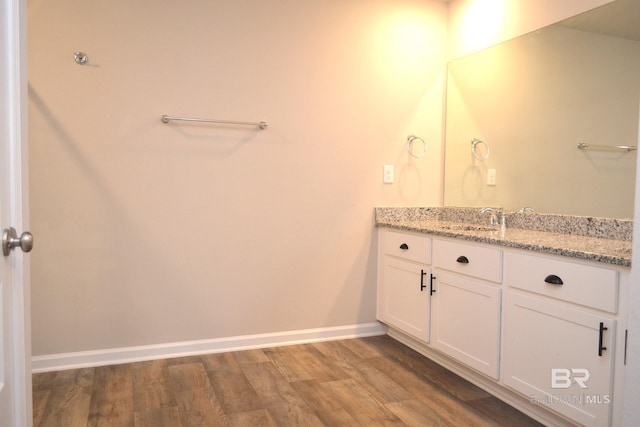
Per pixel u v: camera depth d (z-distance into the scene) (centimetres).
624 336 162
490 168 296
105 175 260
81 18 252
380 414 209
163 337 275
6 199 110
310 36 297
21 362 120
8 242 107
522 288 203
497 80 290
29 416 126
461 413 211
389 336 321
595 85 230
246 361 271
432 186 332
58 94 251
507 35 284
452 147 327
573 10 243
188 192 275
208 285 283
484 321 225
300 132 297
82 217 257
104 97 258
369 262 320
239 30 281
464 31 318
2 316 107
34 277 251
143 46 263
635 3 212
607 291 167
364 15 310
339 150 307
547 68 257
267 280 295
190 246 278
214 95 278
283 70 292
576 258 178
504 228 265
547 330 191
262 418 204
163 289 274
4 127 109
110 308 264
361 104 311
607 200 224
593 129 231
